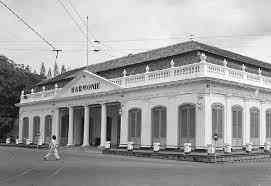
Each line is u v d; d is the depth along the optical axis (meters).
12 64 67.69
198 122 31.36
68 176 16.81
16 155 33.62
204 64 31.48
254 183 14.68
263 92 36.94
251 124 35.38
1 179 15.47
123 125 38.62
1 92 63.69
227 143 32.19
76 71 55.28
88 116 43.91
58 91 48.81
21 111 56.78
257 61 45.03
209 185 13.93
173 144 33.28
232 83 32.75
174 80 33.38
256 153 31.80
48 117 50.56
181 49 39.38
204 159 27.80
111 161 26.91
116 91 39.16
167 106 34.22
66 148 44.25
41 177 16.28
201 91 31.33
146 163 25.47
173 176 17.14
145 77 36.66
